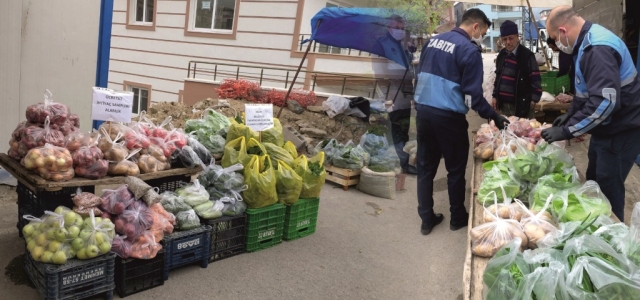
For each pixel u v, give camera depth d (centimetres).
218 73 1252
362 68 1083
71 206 364
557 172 388
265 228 438
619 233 266
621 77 380
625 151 400
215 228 403
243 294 360
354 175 655
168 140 419
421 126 488
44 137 348
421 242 494
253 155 440
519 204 337
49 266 297
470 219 352
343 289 386
